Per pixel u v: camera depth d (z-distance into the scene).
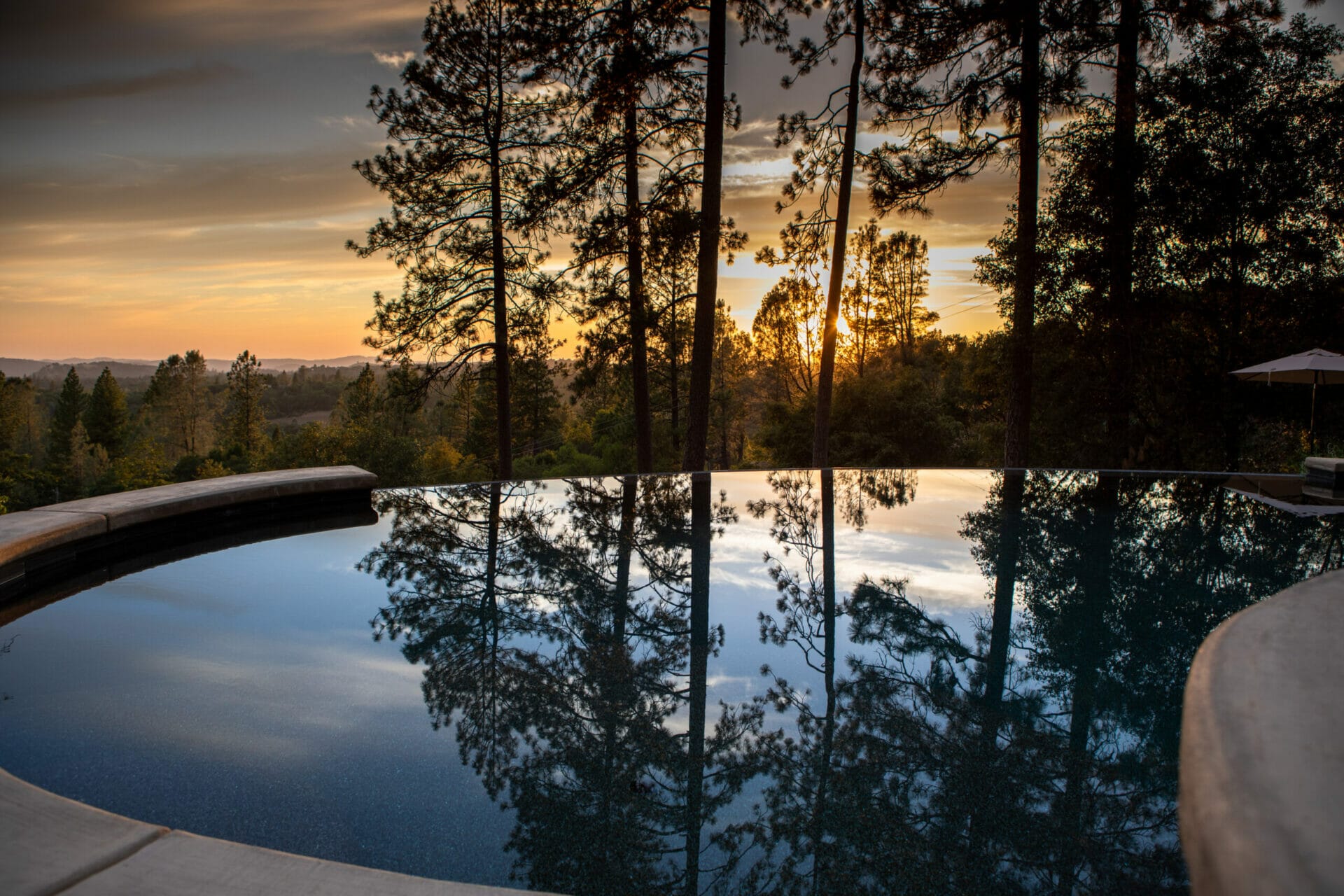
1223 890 0.52
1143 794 1.39
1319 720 0.74
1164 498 4.78
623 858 1.18
